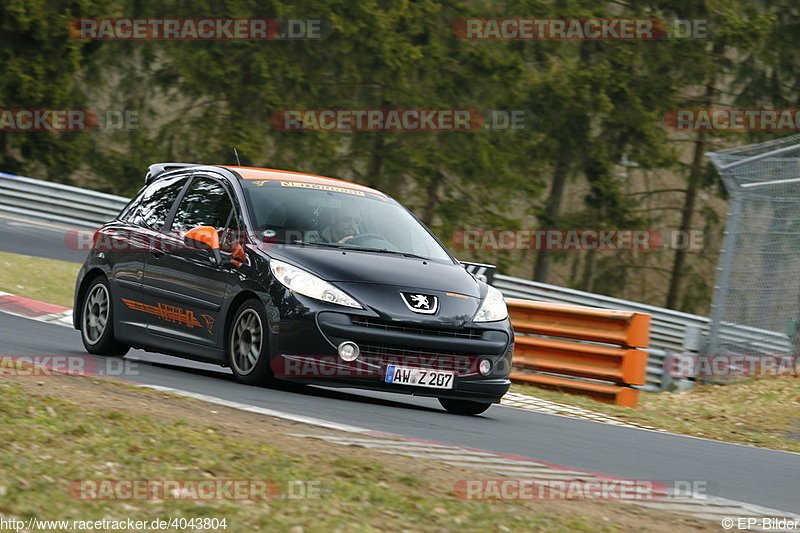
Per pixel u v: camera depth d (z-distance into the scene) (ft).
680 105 405.18
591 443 85.05
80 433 58.80
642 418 113.60
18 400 64.90
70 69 388.78
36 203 235.81
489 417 96.22
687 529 53.98
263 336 89.20
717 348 162.91
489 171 389.19
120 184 410.93
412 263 94.63
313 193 101.50
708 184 420.77
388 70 391.65
